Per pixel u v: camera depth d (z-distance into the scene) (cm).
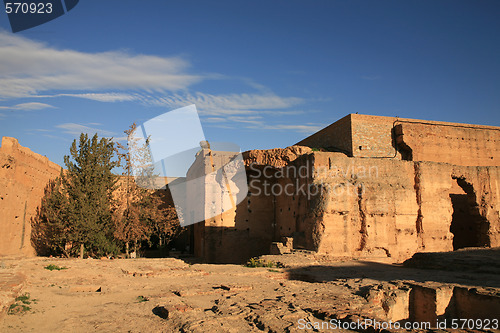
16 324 930
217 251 3403
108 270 1823
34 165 2589
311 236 2588
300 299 1242
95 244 2583
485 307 1230
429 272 1900
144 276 1719
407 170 2927
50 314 1044
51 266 1775
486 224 3150
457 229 3584
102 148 2762
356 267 2138
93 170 2683
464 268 1872
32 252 2534
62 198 2534
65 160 2658
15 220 2245
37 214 2639
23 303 1116
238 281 1650
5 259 1934
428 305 1328
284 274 1891
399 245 2703
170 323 974
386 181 2788
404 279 1644
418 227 2844
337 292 1390
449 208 2984
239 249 3453
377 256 2605
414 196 2836
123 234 2867
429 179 2945
